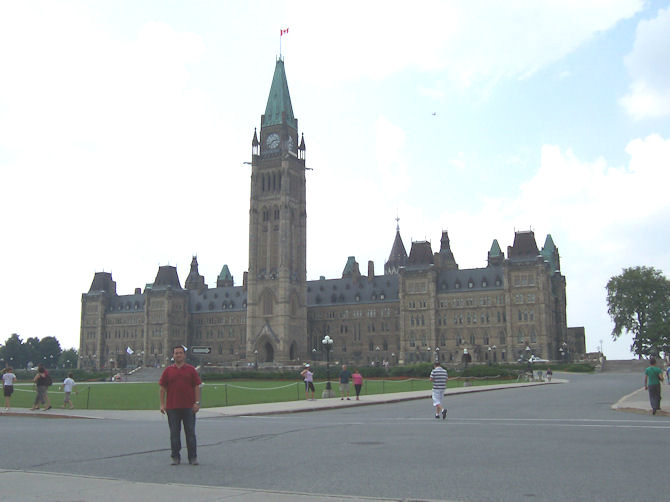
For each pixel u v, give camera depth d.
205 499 17.44
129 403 64.88
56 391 91.31
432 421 41.12
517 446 27.41
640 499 17.25
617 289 187.62
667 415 41.88
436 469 22.16
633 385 91.94
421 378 130.88
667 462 22.81
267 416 48.16
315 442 30.02
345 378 68.81
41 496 17.89
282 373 139.25
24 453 26.78
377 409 54.97
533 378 122.12
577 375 148.38
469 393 78.62
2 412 52.56
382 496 17.97
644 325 184.25
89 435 33.72
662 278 185.25
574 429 33.91
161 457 25.58
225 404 59.50
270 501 17.17
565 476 20.45
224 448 28.08
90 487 19.12
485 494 18.12
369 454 25.88
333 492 18.59
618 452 25.16
